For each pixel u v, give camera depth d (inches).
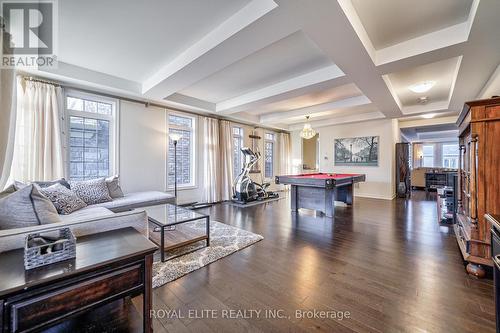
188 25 90.8
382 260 94.0
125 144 165.0
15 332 30.0
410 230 134.7
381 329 55.5
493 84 116.8
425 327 56.1
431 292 71.0
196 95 188.5
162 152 187.8
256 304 65.7
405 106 212.1
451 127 318.7
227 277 80.7
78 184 126.7
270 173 318.7
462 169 110.0
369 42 98.0
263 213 178.4
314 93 182.9
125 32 95.9
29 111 120.0
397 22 87.3
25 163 118.6
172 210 124.5
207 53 99.3
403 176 268.4
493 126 79.4
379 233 129.2
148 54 115.6
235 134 262.5
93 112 152.5
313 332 54.7
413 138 447.5
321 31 81.0
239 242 113.0
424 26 89.8
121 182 163.0
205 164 215.6
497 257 44.4
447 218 148.2
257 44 91.6
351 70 113.3
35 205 62.4
